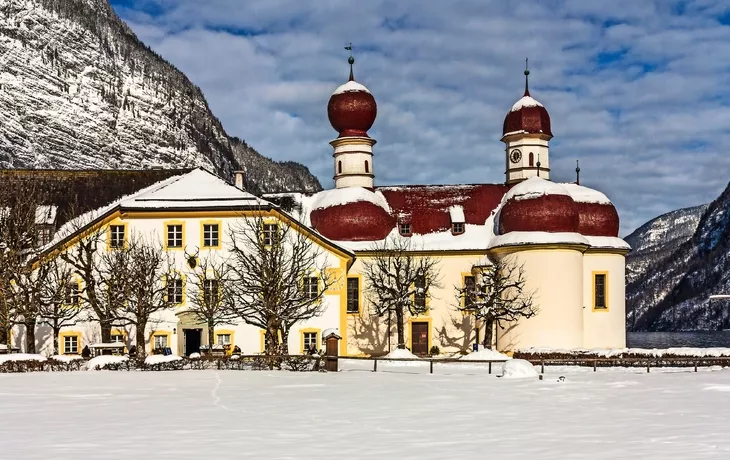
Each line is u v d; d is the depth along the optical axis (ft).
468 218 253.65
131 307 195.83
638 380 141.59
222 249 217.15
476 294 223.10
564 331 225.76
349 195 252.62
